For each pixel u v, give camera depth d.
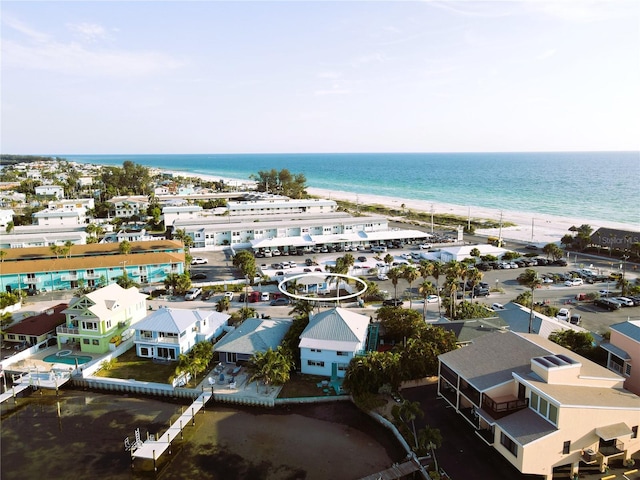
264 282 103.12
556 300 93.25
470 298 93.50
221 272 113.94
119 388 61.06
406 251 135.88
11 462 47.00
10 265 98.56
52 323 74.69
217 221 155.12
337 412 55.72
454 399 52.56
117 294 75.75
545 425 41.53
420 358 58.50
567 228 184.12
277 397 57.34
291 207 189.00
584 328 77.69
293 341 65.50
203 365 61.56
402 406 47.44
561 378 44.78
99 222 174.88
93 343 70.38
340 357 62.34
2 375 62.78
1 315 78.88
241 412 55.91
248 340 66.38
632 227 186.00
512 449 41.72
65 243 116.44
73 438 51.09
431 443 43.59
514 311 75.00
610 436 41.03
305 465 46.25
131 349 72.12
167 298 94.00
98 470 45.72
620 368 55.69
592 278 106.75
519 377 45.50
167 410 56.75
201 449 48.84
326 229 149.00
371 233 143.62
